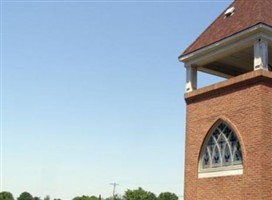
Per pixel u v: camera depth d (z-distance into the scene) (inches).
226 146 745.0
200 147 796.0
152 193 5226.4
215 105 780.0
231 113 738.8
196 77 869.2
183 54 866.8
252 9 780.6
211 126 778.8
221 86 770.8
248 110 705.0
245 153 691.4
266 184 656.4
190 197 795.4
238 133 713.6
